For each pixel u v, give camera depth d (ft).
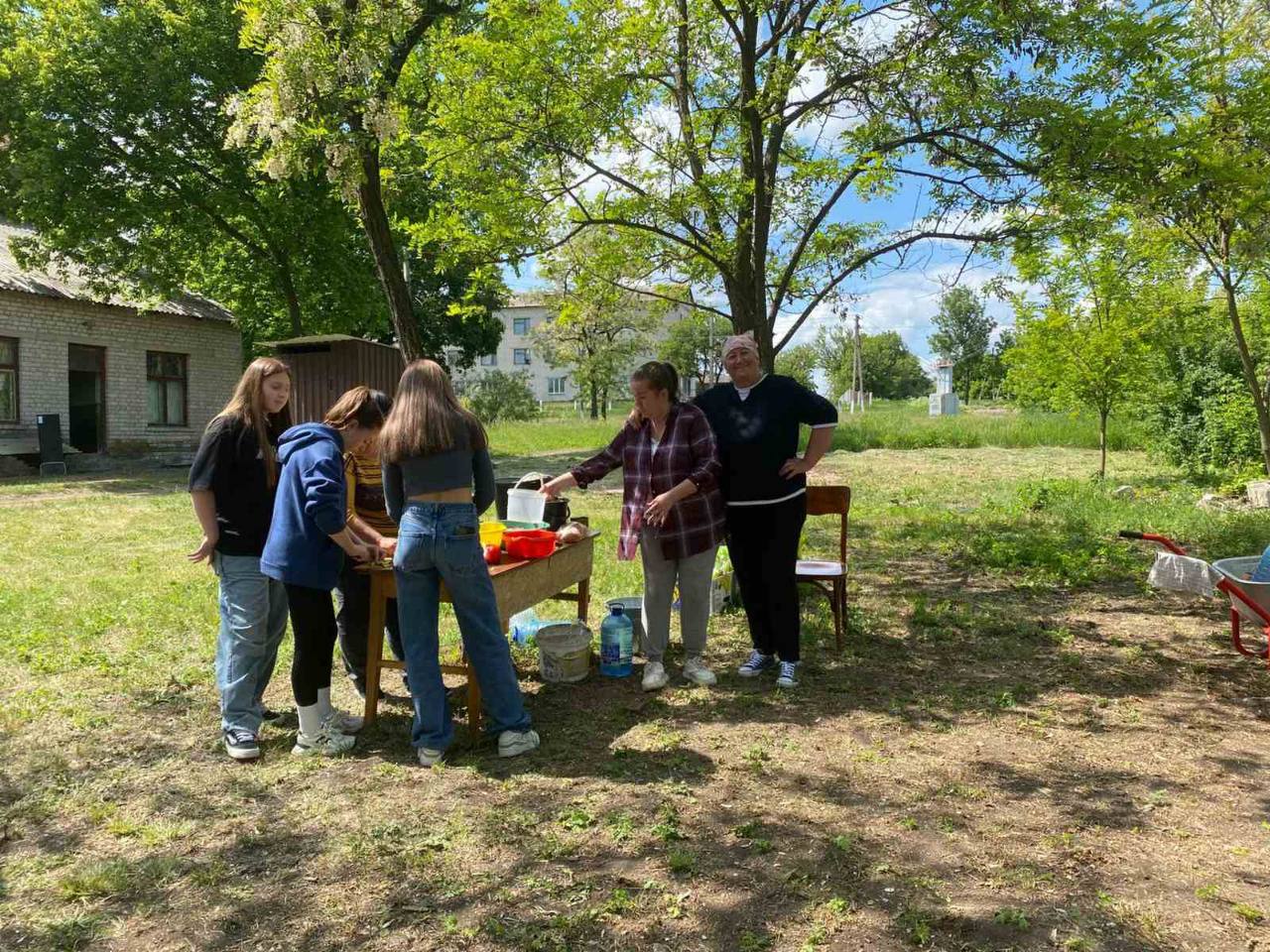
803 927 8.41
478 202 26.00
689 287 30.37
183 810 10.97
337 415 14.05
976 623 19.99
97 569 25.98
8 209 60.34
